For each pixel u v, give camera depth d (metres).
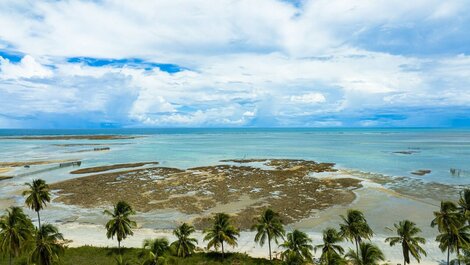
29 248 35.50
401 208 65.25
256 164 121.62
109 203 70.19
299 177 95.25
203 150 179.00
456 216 37.66
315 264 41.44
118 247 46.16
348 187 82.44
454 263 39.56
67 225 57.50
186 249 42.97
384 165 117.94
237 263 41.28
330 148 187.12
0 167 114.44
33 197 48.53
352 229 39.25
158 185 85.50
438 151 164.25
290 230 54.34
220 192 78.19
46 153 161.88
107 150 178.75
